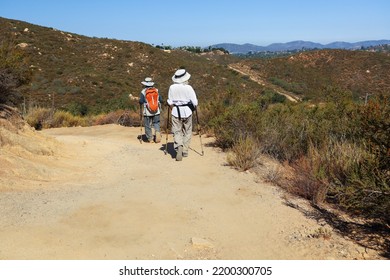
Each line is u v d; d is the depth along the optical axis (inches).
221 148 324.8
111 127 483.2
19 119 295.4
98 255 138.4
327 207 195.6
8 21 2340.1
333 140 261.9
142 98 358.0
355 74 3171.8
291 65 3380.9
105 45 2502.5
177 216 177.0
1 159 216.7
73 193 200.1
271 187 225.1
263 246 152.9
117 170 257.8
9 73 304.2
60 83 1750.7
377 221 173.5
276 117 338.3
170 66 2434.8
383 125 175.0
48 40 2299.5
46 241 144.6
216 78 2359.7
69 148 301.3
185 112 284.7
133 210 180.2
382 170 171.9
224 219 177.6
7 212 165.5
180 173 250.5
